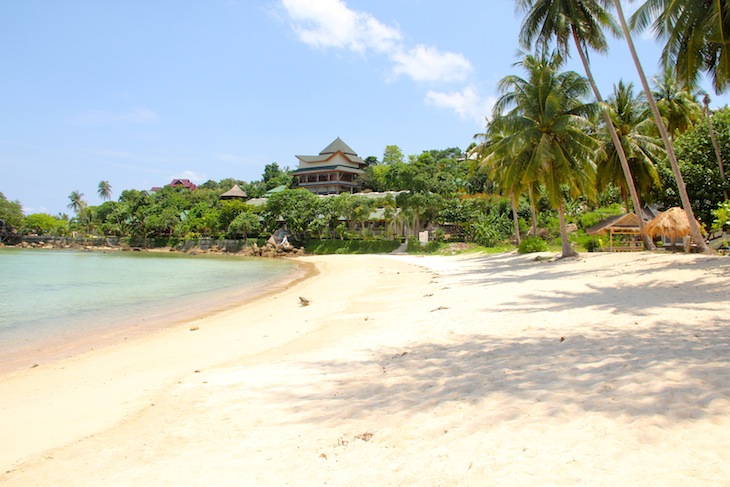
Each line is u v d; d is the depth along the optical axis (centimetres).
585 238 4238
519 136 2742
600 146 2817
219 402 739
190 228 9544
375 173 10406
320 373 866
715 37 1747
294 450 523
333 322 1481
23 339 1517
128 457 553
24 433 699
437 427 540
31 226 11088
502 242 5744
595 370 682
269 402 720
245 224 8375
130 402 802
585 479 382
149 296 2619
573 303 1380
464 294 1872
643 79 2192
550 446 450
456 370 781
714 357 687
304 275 4081
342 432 562
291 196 8219
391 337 1132
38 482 507
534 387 637
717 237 3441
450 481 410
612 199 5738
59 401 870
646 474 379
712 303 1171
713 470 376
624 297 1408
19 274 3997
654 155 3600
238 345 1277
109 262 5856
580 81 2730
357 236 7644
